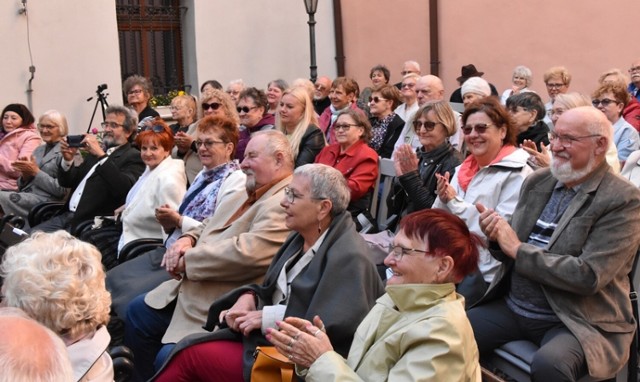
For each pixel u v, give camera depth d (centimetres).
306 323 290
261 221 408
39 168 744
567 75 806
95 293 275
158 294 436
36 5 1017
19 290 267
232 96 916
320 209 351
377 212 554
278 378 321
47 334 150
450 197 425
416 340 266
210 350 348
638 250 376
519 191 423
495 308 368
